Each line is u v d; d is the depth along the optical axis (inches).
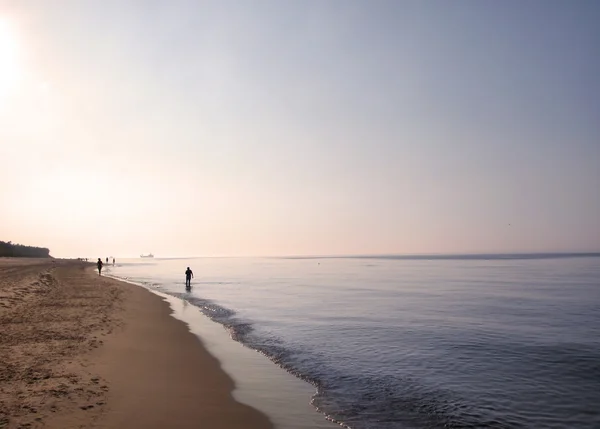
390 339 755.4
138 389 389.7
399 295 1627.7
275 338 736.3
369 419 375.2
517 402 439.5
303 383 470.0
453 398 445.4
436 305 1300.4
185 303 1226.6
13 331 614.5
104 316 817.5
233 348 633.0
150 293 1446.9
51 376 402.6
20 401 332.2
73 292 1266.0
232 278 2829.7
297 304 1278.3
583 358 635.5
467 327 899.4
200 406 362.9
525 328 897.5
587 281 2487.7
